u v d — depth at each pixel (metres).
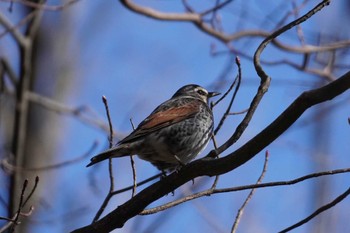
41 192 15.05
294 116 7.52
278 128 7.62
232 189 8.52
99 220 8.77
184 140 10.78
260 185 8.31
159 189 8.59
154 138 10.35
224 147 8.35
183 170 8.41
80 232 8.77
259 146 7.81
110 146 9.45
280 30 8.76
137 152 10.31
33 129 15.85
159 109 11.02
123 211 8.69
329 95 7.33
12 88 15.91
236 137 8.35
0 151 15.02
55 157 15.77
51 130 15.98
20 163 14.05
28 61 14.16
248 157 7.94
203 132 11.11
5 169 13.27
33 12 13.69
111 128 9.45
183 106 11.09
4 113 15.77
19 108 14.19
